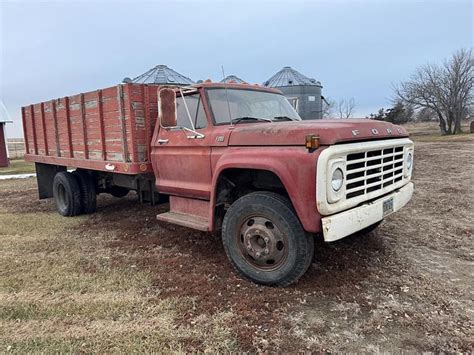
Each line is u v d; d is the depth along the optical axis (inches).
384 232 201.8
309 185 121.0
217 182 150.9
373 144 136.3
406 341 104.8
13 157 1139.9
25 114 307.7
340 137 122.0
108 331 112.1
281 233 132.3
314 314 119.9
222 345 104.5
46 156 285.4
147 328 113.3
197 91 165.9
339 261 161.5
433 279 142.9
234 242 146.1
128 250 187.0
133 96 188.5
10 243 200.4
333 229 119.9
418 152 666.8
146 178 211.8
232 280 146.6
